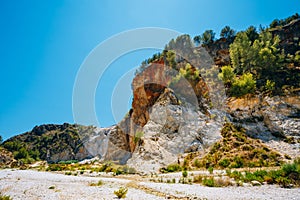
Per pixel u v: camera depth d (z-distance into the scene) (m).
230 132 25.84
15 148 88.50
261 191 9.86
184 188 11.41
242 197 8.94
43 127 119.38
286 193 9.23
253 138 24.89
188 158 23.36
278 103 31.53
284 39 59.06
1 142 104.25
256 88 38.09
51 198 9.75
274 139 24.72
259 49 48.47
